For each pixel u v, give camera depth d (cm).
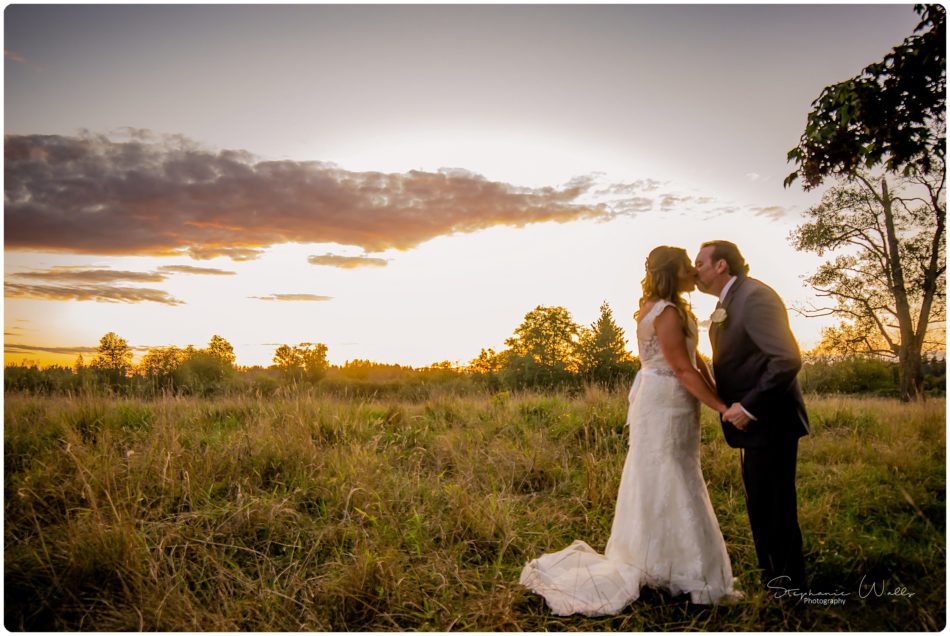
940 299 1742
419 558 348
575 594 297
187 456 471
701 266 323
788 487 302
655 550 310
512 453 530
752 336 295
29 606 292
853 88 538
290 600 299
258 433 534
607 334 2728
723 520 410
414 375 1620
